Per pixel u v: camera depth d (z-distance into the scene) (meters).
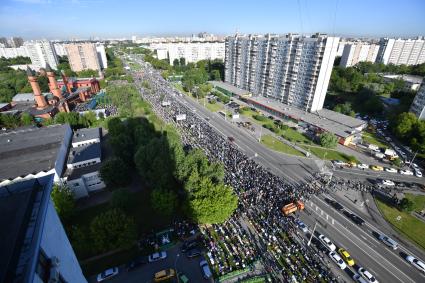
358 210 73.25
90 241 56.09
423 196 80.38
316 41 132.25
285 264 55.97
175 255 58.41
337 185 84.62
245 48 187.38
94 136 100.44
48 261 15.78
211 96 192.88
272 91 171.50
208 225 66.50
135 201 76.12
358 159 102.56
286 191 79.25
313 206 73.81
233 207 63.22
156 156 75.44
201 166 73.81
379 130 130.25
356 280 52.84
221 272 53.84
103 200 77.38
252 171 89.62
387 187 84.38
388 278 53.84
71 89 185.00
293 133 126.62
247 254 57.88
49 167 72.06
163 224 67.38
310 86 141.38
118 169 76.81
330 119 134.00
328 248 60.12
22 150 80.56
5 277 11.61
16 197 16.41
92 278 53.28
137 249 59.97
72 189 75.50
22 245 13.60
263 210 71.06
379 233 65.25
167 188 69.44
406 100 156.50
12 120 133.88
